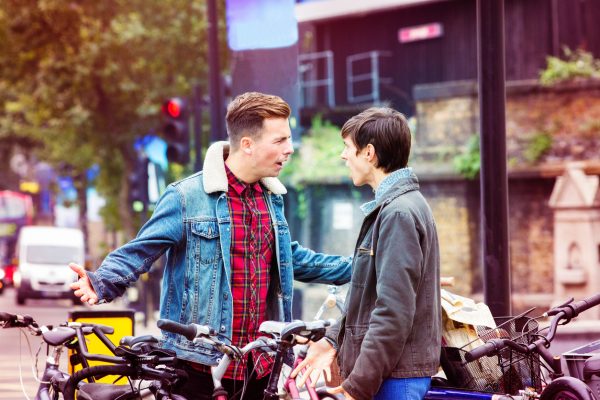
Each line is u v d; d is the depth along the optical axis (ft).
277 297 26.99
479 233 98.58
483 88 36.60
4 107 180.86
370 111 24.16
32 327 27.30
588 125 96.02
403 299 22.53
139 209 110.73
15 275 169.99
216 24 78.02
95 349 34.91
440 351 23.91
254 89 58.85
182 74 143.64
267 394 23.80
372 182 24.17
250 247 26.53
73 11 147.13
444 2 120.67
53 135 160.66
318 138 108.88
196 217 26.30
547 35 112.16
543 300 95.86
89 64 145.38
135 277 25.85
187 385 26.05
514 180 98.48
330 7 126.41
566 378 23.47
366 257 23.63
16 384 60.75
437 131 100.32
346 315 23.91
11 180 302.04
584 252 92.94
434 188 99.91
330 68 131.13
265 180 27.22
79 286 25.32
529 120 98.12
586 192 92.89
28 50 149.69
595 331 53.47
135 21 142.20
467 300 26.27
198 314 26.09
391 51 126.11
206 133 134.21
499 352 24.95
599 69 97.96
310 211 107.65
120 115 150.61
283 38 58.39
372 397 22.85
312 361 24.08
